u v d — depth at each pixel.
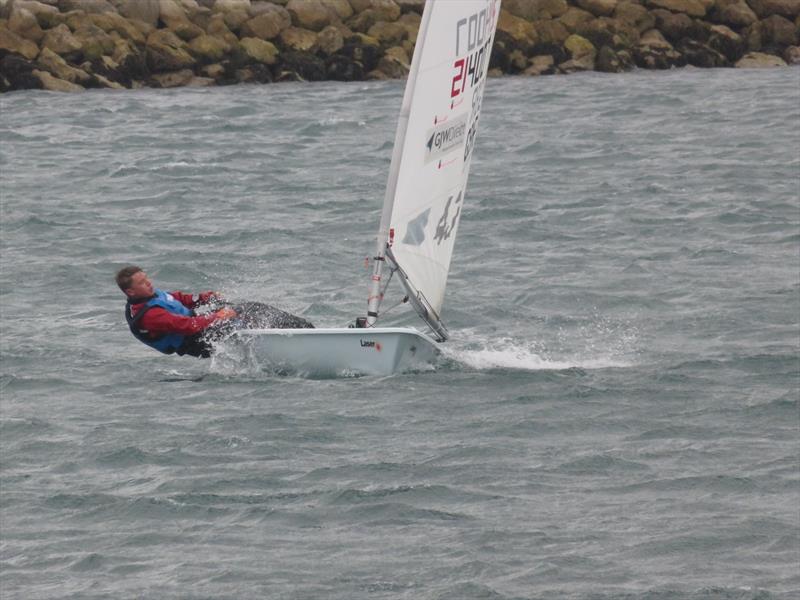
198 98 139.25
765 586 32.81
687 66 157.75
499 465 40.91
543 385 48.53
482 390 47.97
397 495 38.72
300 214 84.81
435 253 51.00
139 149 111.00
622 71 154.62
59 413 46.66
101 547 35.91
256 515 37.66
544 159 102.38
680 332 56.47
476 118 51.53
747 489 38.84
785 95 131.25
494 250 73.44
